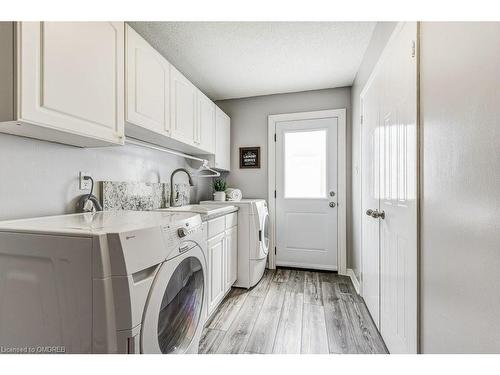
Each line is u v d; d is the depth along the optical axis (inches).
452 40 34.2
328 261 121.3
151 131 65.3
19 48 34.0
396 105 55.5
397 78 54.8
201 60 92.2
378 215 67.1
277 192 127.9
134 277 32.8
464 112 31.6
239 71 101.6
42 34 36.9
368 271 81.9
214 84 115.0
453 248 34.2
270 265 127.1
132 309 31.2
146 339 33.7
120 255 30.6
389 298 60.6
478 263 29.1
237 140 134.3
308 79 109.7
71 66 41.7
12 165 44.5
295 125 125.3
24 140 46.3
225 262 88.7
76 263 30.6
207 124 102.8
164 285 37.8
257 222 101.3
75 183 56.8
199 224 52.7
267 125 130.0
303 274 117.9
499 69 25.6
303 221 124.6
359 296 93.3
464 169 31.7
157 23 70.4
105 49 49.3
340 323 74.1
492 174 26.7
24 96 34.4
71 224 38.3
